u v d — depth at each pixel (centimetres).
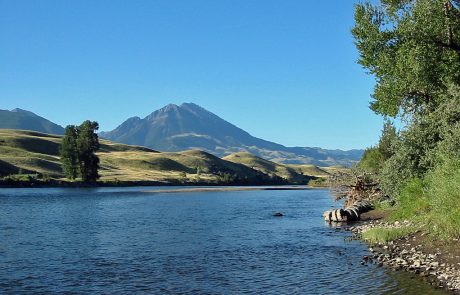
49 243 3409
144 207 7444
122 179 19562
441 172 2722
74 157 17038
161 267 2491
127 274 2322
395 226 3444
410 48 3556
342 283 2016
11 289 2039
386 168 3950
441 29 3453
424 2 3481
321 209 6925
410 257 2425
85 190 14550
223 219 5322
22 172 18425
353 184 5572
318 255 2759
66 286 2089
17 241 3509
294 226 4456
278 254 2848
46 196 10625
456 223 2386
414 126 3588
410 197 3584
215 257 2781
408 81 3628
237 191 15788
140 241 3500
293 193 14025
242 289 1988
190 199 10106
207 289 2003
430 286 1858
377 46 3925
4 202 8344
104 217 5591
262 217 5566
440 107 3275
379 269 2236
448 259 2225
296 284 2042
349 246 3062
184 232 4056
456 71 3459
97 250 3081
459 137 2856
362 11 4006
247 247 3161
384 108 4069
